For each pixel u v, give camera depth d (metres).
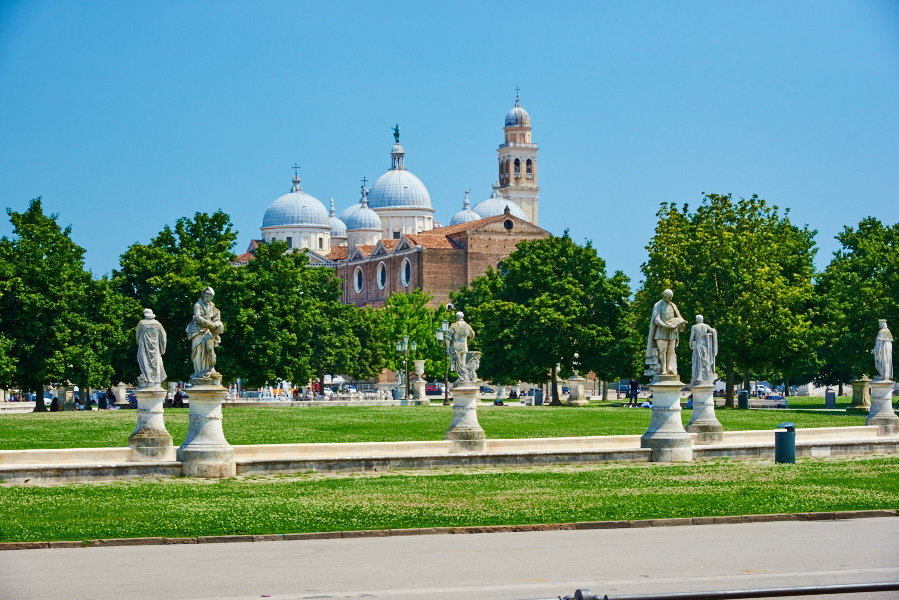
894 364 91.50
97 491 34.47
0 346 78.38
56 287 82.12
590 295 110.69
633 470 41.22
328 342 144.88
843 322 98.62
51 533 26.64
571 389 108.94
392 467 41.16
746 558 24.16
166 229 100.75
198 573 22.66
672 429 45.22
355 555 24.67
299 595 20.61
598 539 26.80
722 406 96.56
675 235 98.62
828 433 55.75
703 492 34.25
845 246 115.62
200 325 39.16
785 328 92.38
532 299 110.75
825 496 33.12
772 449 46.62
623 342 108.19
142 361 41.81
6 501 32.00
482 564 23.56
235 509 30.56
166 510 30.33
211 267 96.12
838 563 23.59
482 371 115.38
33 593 20.78
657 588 21.08
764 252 95.31
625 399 130.12
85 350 83.75
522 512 30.09
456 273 199.62
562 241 115.62
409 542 26.39
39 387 84.94
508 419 70.88
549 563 23.66
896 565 23.34
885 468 41.56
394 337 155.00
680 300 95.75
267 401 112.25
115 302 89.88
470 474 39.94
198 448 38.56
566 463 43.47
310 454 42.25
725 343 92.88
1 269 79.69
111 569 23.08
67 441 52.59
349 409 86.56
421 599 20.25
